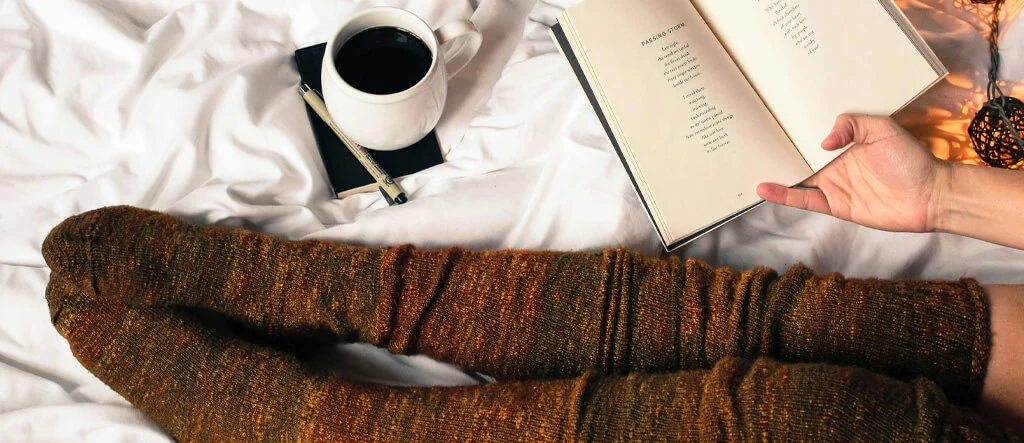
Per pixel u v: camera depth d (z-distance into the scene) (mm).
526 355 734
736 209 759
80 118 818
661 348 712
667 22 765
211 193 798
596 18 761
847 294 678
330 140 837
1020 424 633
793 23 738
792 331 686
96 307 772
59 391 773
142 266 760
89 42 847
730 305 700
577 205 812
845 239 828
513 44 887
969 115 836
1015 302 639
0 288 774
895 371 662
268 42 872
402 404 699
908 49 716
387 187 815
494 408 671
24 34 833
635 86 756
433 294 741
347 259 764
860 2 725
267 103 833
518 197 829
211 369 746
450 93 857
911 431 580
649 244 822
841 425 586
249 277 769
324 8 872
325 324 774
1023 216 685
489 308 738
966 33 843
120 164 809
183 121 802
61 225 761
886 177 723
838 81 729
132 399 761
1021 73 831
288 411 719
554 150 836
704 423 615
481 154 850
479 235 821
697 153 755
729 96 758
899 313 660
